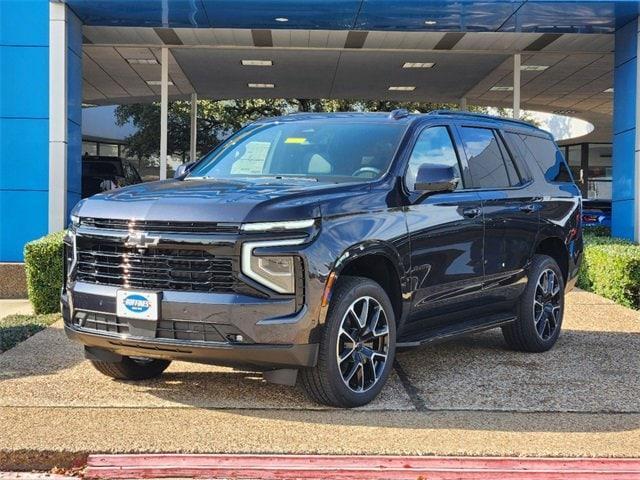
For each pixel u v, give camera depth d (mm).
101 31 13586
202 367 6176
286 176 5758
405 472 4070
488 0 11258
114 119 30953
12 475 4086
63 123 11133
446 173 5379
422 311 5625
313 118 6438
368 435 4539
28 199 11148
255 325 4531
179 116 30453
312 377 4855
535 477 4062
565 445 4426
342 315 4852
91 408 5004
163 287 4707
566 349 7109
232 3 11523
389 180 5430
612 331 8008
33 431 4492
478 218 6113
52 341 7098
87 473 4027
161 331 4684
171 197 4914
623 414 5070
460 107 21438
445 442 4438
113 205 4961
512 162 6902
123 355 5230
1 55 11086
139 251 4770
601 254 10414
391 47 15062
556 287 7148
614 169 12930
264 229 4574
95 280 4988
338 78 18578
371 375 5180
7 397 5227
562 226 7273
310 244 4652
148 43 14742
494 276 6328
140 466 4082
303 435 4512
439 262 5695
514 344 6938
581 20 12430
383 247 5113
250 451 4230
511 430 4695
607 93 20234
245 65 16984
